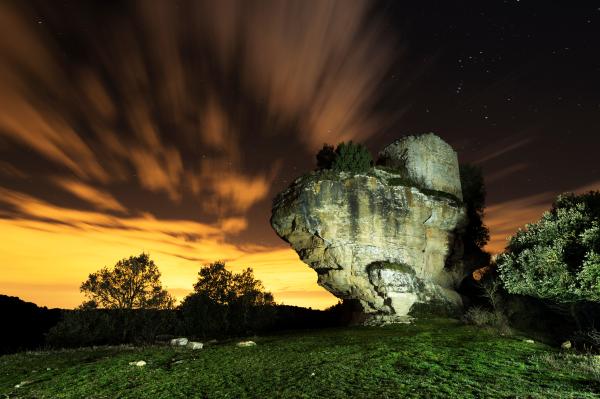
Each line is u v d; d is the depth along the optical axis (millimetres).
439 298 40906
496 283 38250
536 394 14555
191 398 15273
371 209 40750
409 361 20844
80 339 35688
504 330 30062
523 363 20219
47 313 58094
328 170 42188
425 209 43188
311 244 42281
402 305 38625
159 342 32219
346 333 32312
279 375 18359
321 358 22016
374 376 17812
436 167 47062
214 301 46781
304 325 50719
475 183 53531
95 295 40000
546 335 30469
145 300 40594
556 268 23984
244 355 23641
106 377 18750
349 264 40406
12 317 51531
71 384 17812
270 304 48250
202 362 21797
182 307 45219
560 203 29484
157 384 17391
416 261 42125
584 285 22141
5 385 18203
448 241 45656
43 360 24125
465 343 25922
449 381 16688
